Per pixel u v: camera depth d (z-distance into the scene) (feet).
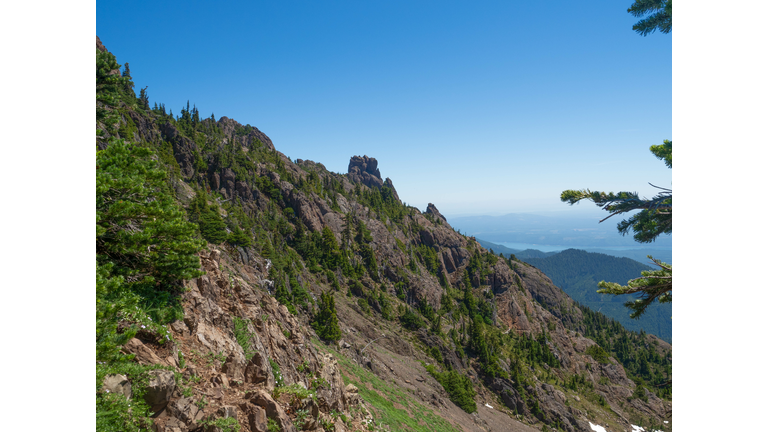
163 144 440.04
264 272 300.20
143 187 44.09
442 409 240.32
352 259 517.96
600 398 540.93
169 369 33.12
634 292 30.86
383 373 247.91
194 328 45.62
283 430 37.01
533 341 595.88
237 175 478.59
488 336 555.69
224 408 33.78
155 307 42.34
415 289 553.64
